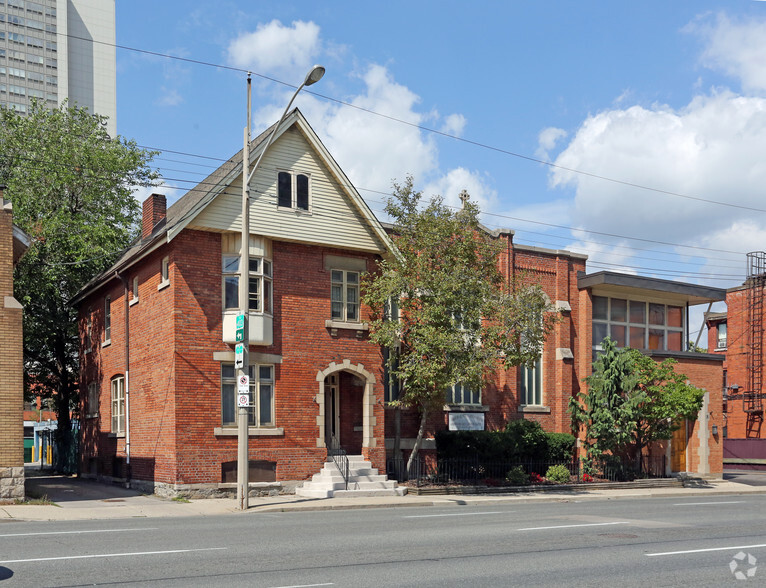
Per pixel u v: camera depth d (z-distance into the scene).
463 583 9.30
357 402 26.05
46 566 10.15
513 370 31.44
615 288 34.19
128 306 26.41
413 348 24.62
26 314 33.09
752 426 46.19
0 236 20.31
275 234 23.88
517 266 32.22
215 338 22.97
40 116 34.53
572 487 27.59
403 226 25.06
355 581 9.34
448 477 26.72
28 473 38.12
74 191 33.47
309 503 20.80
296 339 24.25
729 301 48.56
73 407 37.62
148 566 10.22
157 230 26.39
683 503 22.75
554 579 9.65
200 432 22.34
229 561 10.70
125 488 25.33
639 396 29.34
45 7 117.94
